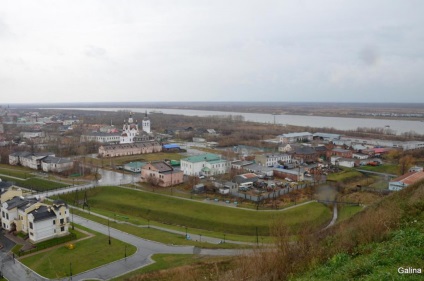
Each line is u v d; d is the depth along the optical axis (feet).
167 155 599.98
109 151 575.38
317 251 114.11
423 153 558.56
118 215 315.17
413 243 94.32
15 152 538.88
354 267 88.28
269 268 112.98
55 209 255.09
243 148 647.56
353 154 559.38
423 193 151.43
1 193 298.56
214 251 226.79
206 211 313.12
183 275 179.83
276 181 414.82
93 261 213.05
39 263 212.02
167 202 338.54
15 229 264.31
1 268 206.69
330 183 405.39
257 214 298.56
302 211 304.91
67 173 450.30
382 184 405.59
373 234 110.93
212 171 449.89
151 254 222.28
